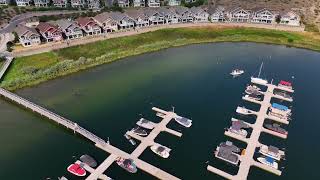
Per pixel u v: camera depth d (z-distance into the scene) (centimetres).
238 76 11175
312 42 13650
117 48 13000
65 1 17488
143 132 8175
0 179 6931
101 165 7225
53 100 9706
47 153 7681
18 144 7962
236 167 7300
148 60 12369
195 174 7088
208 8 17212
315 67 11888
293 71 11575
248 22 15625
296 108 9481
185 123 8581
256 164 7319
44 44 12875
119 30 14388
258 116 8994
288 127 8675
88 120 8788
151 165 7219
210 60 12362
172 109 9306
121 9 16988
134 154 7538
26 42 12644
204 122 8775
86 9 17325
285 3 18312
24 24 14475
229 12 15750
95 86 10481
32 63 11550
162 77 11069
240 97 9969
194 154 7644
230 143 7794
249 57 12631
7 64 11212
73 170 7025
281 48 13462
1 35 13638
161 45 13375
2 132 8394
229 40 14062
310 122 8881
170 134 8250
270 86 10525
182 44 13675
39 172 7106
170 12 15400
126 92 10144
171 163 7362
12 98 9550
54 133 8400
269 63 12150
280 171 7156
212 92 10212
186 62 12200
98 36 13688
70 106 9406
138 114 9056
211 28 14950
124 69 11631
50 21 14500
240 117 9038
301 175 7144
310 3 18175
